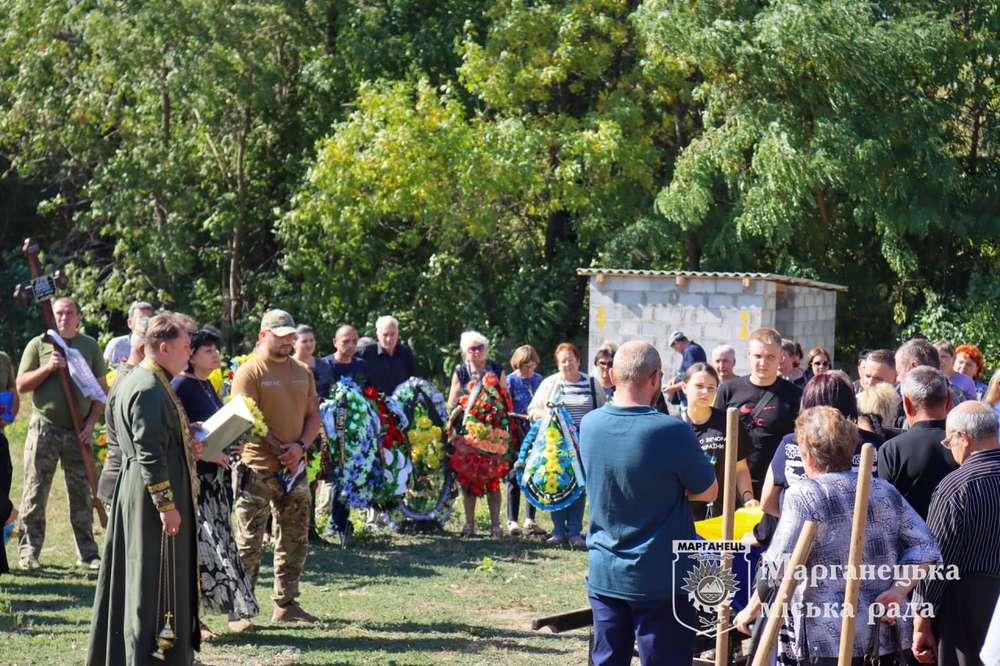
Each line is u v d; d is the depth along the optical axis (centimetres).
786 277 1600
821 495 450
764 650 432
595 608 499
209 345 707
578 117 2291
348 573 900
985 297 1961
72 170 2506
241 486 725
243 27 2098
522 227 2339
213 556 679
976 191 2019
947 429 513
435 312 2242
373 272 2308
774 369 736
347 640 703
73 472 903
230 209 2258
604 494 491
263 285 2323
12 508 820
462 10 2259
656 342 1667
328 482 1029
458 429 1076
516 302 2214
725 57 1911
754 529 568
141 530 573
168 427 579
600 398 1023
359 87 2134
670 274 1636
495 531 1055
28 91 2233
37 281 877
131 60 2078
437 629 739
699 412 709
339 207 2066
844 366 2216
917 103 1903
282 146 2381
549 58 2091
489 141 2014
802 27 1845
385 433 1043
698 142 1964
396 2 2295
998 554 491
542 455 1014
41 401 895
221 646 680
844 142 1847
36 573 872
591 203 2108
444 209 2039
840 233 2153
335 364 1077
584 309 2319
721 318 1625
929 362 710
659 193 1983
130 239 2252
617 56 2250
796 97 1958
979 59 2044
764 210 1877
